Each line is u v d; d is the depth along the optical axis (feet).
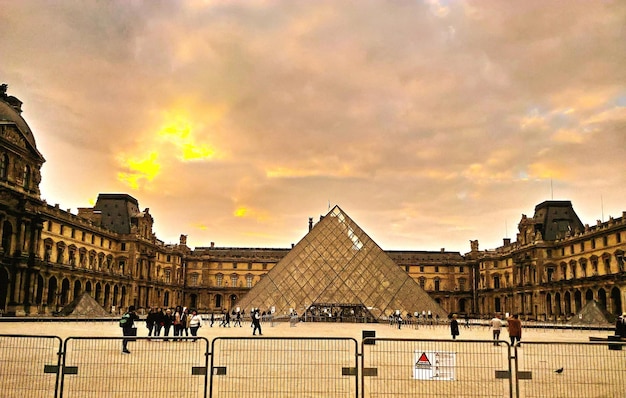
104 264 438.40
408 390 57.57
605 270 376.68
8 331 171.01
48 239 355.15
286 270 291.58
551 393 58.90
